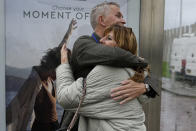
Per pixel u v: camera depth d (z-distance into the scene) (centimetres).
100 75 122
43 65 254
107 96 122
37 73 254
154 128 288
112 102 122
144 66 129
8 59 248
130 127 121
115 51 120
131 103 127
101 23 156
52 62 255
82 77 136
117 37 130
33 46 251
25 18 246
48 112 261
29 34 248
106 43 131
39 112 259
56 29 253
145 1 267
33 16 247
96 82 122
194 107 304
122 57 120
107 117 121
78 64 134
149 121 286
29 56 251
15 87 253
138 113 128
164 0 271
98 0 256
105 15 155
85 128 130
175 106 299
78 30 256
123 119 122
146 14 269
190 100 302
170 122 299
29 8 245
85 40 136
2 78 250
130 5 265
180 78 294
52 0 248
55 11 250
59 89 128
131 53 127
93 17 160
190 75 297
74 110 128
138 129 123
